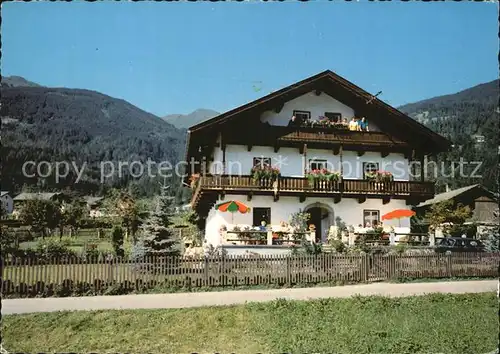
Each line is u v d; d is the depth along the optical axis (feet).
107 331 44.24
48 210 162.91
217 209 86.38
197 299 54.60
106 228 184.85
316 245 70.03
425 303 53.98
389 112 97.81
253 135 93.20
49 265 56.65
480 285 64.08
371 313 50.01
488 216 130.31
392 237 87.97
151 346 41.01
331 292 58.95
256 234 85.87
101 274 57.82
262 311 49.73
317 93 98.63
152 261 59.72
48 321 45.93
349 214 98.48
